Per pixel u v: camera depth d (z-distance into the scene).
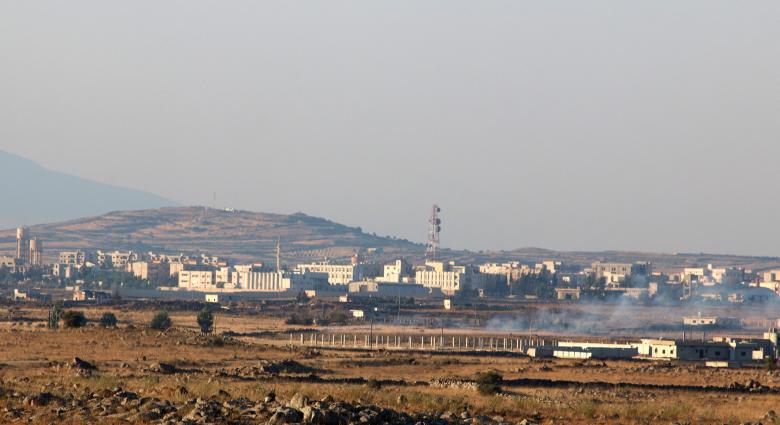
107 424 162.75
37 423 163.12
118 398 193.25
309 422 157.88
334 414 160.38
